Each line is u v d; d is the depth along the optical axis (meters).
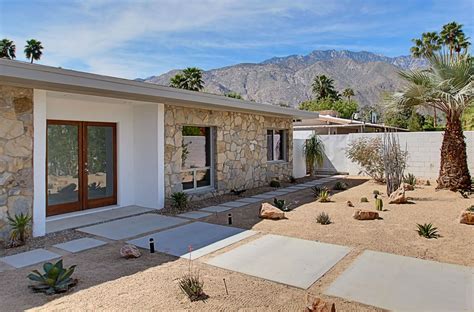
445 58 10.15
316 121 22.59
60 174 7.89
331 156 17.02
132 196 9.28
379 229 6.51
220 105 9.45
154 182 8.82
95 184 8.62
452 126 10.66
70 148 8.07
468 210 7.16
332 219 7.36
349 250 5.34
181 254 5.25
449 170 10.73
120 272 4.52
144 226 6.98
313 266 4.70
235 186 11.45
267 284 4.14
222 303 3.65
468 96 9.51
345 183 13.55
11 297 3.81
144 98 7.93
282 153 14.69
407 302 3.67
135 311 3.48
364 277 4.33
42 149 6.41
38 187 6.34
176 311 3.48
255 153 12.51
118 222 7.34
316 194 10.53
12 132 5.99
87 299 3.74
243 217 7.72
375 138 15.00
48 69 5.51
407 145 14.38
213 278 4.32
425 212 7.90
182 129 9.75
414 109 10.96
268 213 7.47
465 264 4.73
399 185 10.24
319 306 3.24
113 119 8.81
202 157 10.52
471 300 3.70
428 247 5.44
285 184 13.50
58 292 3.91
